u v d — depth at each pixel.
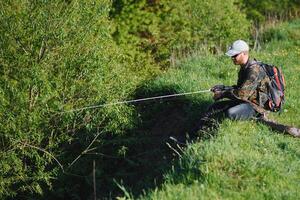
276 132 10.16
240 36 22.39
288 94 13.13
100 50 12.63
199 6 22.08
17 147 11.96
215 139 9.23
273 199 7.30
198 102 13.12
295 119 11.55
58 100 12.45
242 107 10.29
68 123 12.61
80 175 13.14
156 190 7.46
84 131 13.07
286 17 25.62
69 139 12.52
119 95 12.99
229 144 8.88
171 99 14.16
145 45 21.66
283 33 21.67
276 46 19.64
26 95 11.69
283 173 8.13
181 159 8.76
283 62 16.53
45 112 12.12
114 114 12.59
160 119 13.84
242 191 7.49
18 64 11.91
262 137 9.62
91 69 12.42
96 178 12.70
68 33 12.37
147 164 12.12
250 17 27.41
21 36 12.08
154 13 22.89
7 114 11.38
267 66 10.46
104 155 12.84
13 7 12.17
